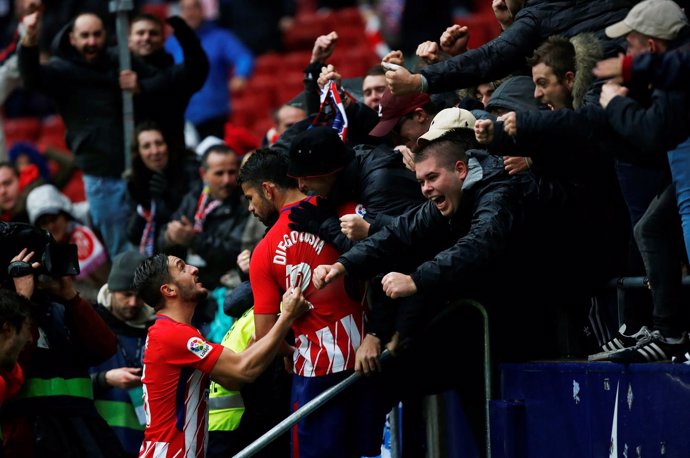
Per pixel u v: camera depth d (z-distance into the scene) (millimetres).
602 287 12641
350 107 14219
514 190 11773
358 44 38938
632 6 12516
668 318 11336
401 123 13102
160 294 12805
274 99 36938
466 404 13516
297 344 12742
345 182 12688
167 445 12453
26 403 14594
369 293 12898
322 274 11812
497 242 11508
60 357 14867
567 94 11945
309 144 12453
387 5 35969
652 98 10367
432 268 11438
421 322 12266
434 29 33844
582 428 11719
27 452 14555
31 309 13383
